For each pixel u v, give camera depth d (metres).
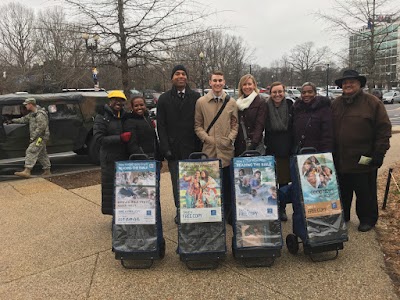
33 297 3.27
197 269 3.66
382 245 4.10
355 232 4.49
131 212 3.74
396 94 43.53
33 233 4.75
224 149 4.40
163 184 7.01
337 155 4.49
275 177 3.75
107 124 4.45
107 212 4.55
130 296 3.25
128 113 4.53
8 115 8.51
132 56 10.02
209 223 3.70
